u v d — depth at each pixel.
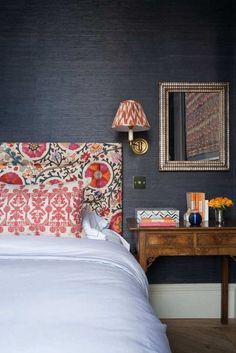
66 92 2.82
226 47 2.86
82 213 2.34
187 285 2.85
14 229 2.13
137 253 2.48
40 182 2.67
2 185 2.38
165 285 2.85
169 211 2.50
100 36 2.83
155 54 2.84
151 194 2.83
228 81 2.86
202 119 2.84
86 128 2.82
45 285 1.22
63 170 2.71
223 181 2.85
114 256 1.78
